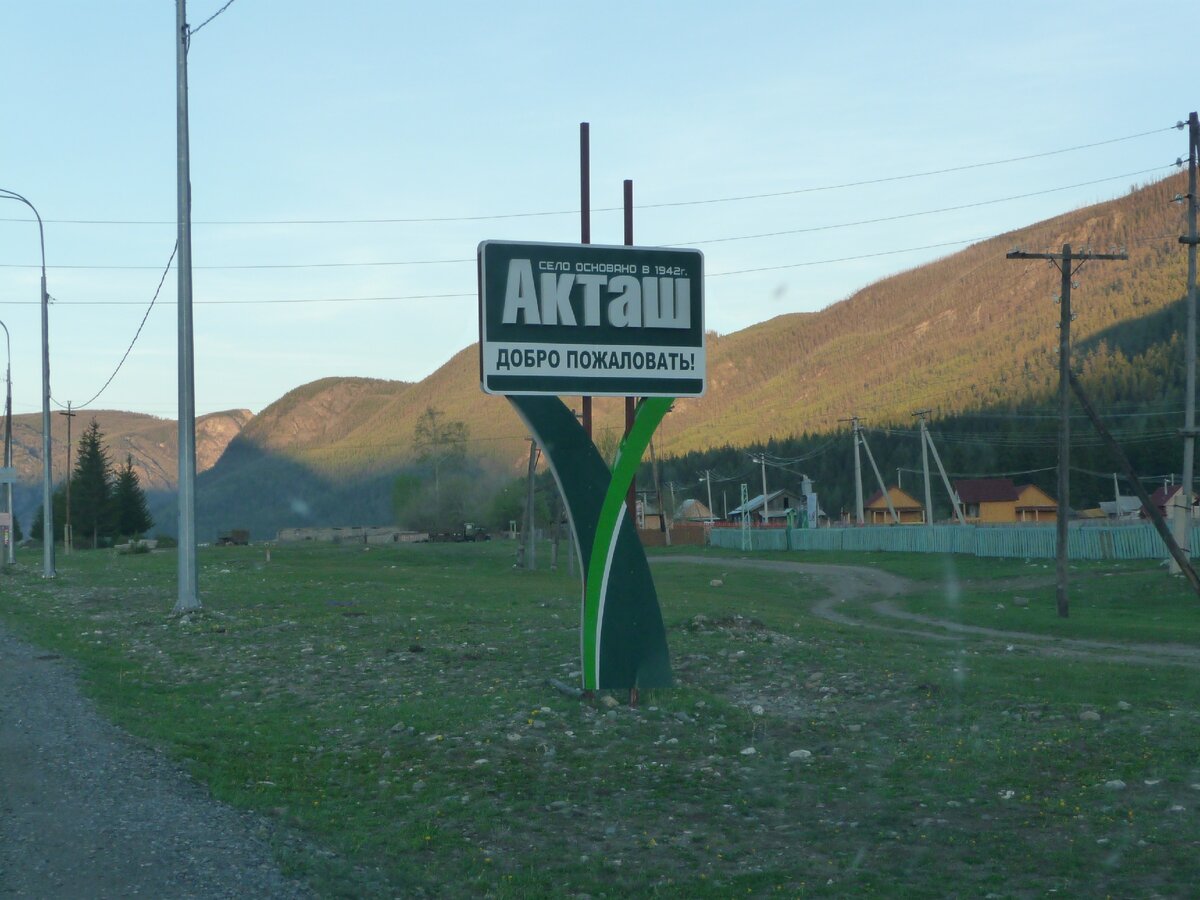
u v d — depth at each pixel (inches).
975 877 291.3
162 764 391.9
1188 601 1381.6
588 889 286.0
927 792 374.3
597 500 529.7
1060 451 1274.6
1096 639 1063.6
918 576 2154.3
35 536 4106.8
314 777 390.9
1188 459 1505.9
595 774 401.1
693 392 535.2
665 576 2158.0
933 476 4202.8
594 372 523.5
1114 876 288.0
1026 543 2261.3
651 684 527.2
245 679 594.9
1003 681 607.2
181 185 895.1
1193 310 1473.9
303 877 278.1
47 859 281.9
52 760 392.5
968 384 5241.1
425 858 308.8
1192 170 1413.6
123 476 3880.4
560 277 520.1
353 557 2428.6
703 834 334.0
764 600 1702.8
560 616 927.7
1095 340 4842.5
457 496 3678.6
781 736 459.8
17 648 721.0
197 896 258.4
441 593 1235.9
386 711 498.9
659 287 531.8
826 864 305.6
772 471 5246.1
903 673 624.4
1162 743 428.8
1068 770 395.5
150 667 641.0
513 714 492.7
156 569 1683.1
